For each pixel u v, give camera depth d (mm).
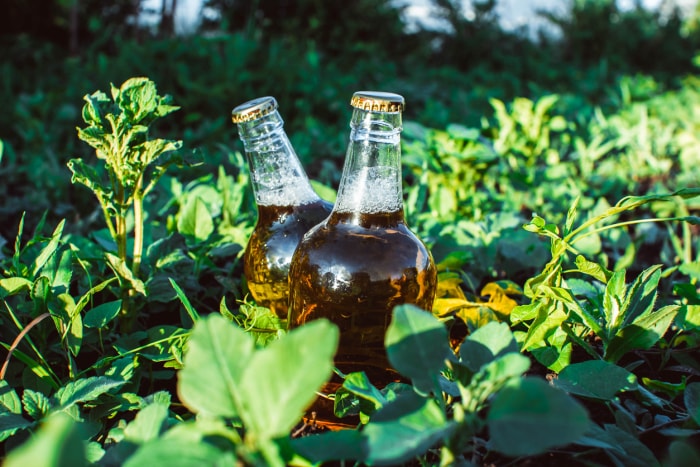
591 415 395
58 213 848
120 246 447
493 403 272
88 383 362
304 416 392
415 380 298
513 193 896
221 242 565
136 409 407
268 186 446
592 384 369
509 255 630
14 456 186
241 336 275
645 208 994
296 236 441
